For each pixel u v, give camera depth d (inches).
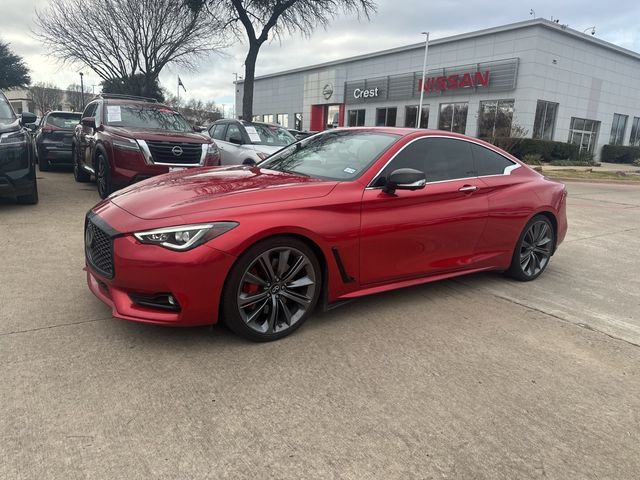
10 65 2130.9
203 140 320.5
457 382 114.5
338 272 136.6
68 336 125.0
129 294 118.3
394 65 1258.0
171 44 837.8
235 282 118.9
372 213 140.9
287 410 99.6
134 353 118.6
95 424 91.6
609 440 96.3
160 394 102.3
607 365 127.4
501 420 100.6
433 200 156.3
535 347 135.6
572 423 101.1
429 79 1152.2
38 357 114.0
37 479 77.6
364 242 139.3
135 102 360.5
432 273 161.5
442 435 94.6
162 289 113.8
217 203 120.8
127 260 113.5
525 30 965.2
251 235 117.8
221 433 91.4
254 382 109.3
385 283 150.0
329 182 139.5
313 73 1556.3
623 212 406.9
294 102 1688.0
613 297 183.0
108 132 305.6
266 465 83.9
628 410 107.1
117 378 107.2
